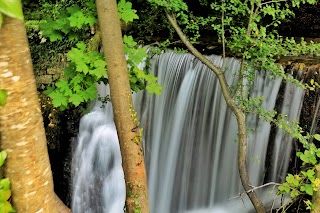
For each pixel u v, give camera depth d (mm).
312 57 5301
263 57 4012
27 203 2012
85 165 7051
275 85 4906
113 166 6887
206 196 5852
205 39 6859
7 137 1864
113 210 6672
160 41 6871
